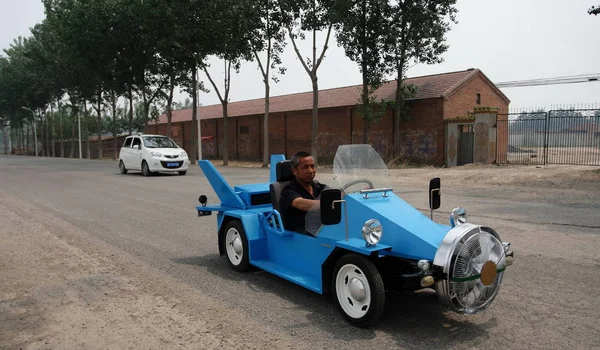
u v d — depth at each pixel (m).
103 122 80.25
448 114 26.78
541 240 7.01
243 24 25.53
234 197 6.10
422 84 29.23
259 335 3.93
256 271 5.92
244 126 42.31
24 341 3.91
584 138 21.34
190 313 4.47
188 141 50.16
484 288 3.91
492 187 13.72
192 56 29.19
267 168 27.03
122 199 12.95
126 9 30.39
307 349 3.64
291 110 36.31
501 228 7.90
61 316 4.45
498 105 31.62
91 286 5.34
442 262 3.62
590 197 11.21
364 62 24.47
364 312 3.97
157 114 36.53
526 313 4.30
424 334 3.90
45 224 9.23
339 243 4.15
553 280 5.20
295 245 4.96
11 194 14.46
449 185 14.61
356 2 23.28
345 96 33.88
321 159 34.19
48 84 51.34
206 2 26.92
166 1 27.28
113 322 4.29
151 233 8.34
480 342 3.73
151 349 3.72
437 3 23.45
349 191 4.39
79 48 33.28
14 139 98.69
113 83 35.69
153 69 34.03
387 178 4.70
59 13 34.12
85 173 23.22
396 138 26.42
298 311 4.49
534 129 23.91
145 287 5.29
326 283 4.41
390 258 4.12
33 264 6.30
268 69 27.36
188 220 9.62
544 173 15.70
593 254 6.20
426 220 4.23
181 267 6.13
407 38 24.39
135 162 21.69
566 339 3.76
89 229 8.71
